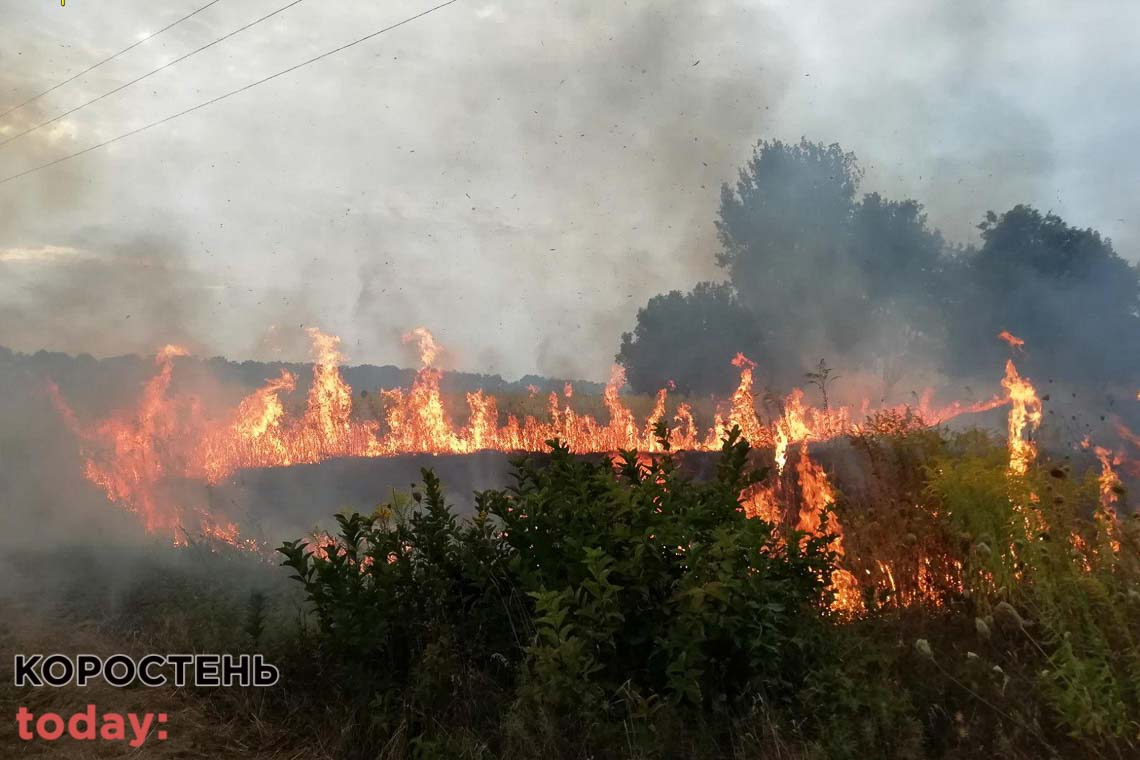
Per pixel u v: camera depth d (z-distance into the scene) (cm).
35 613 612
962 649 429
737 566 409
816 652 412
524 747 369
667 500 455
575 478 475
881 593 488
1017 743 351
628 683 387
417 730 415
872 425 602
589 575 427
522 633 449
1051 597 406
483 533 495
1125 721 346
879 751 354
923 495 507
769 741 359
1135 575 421
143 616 595
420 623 461
